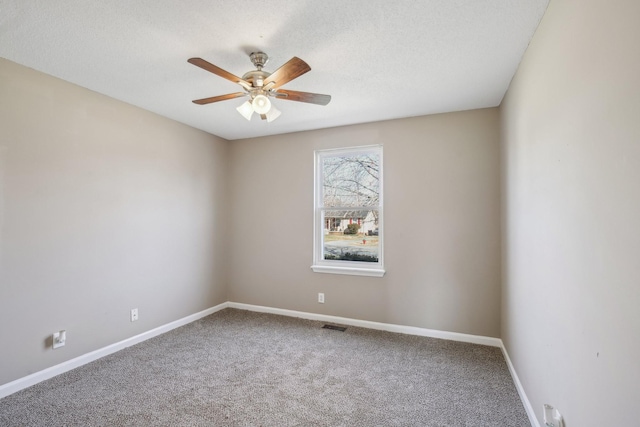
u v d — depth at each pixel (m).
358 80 2.61
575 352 1.36
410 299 3.50
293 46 2.10
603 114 1.11
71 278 2.64
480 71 2.44
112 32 1.94
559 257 1.53
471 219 3.27
